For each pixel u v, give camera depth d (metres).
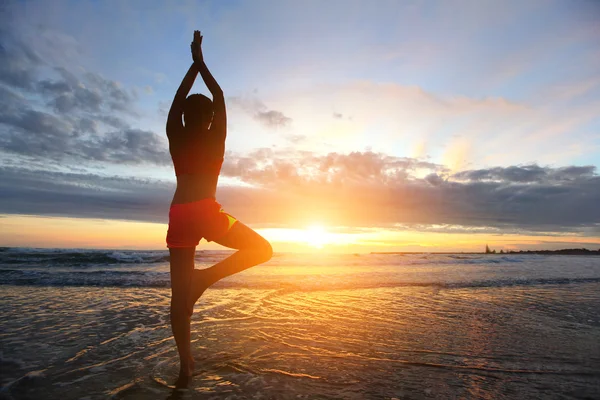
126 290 6.23
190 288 2.53
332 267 10.90
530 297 5.89
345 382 2.53
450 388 2.43
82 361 2.90
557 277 8.37
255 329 3.89
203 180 2.51
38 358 2.94
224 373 2.68
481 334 3.77
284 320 4.29
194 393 2.32
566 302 5.47
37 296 5.58
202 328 3.92
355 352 3.19
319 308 4.96
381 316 4.53
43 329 3.77
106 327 3.89
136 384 2.46
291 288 6.50
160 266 10.53
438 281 7.57
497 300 5.62
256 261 2.65
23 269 9.29
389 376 2.65
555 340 3.55
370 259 14.65
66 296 5.62
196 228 2.47
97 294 5.82
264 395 2.30
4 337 3.46
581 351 3.24
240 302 5.27
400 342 3.49
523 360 3.01
